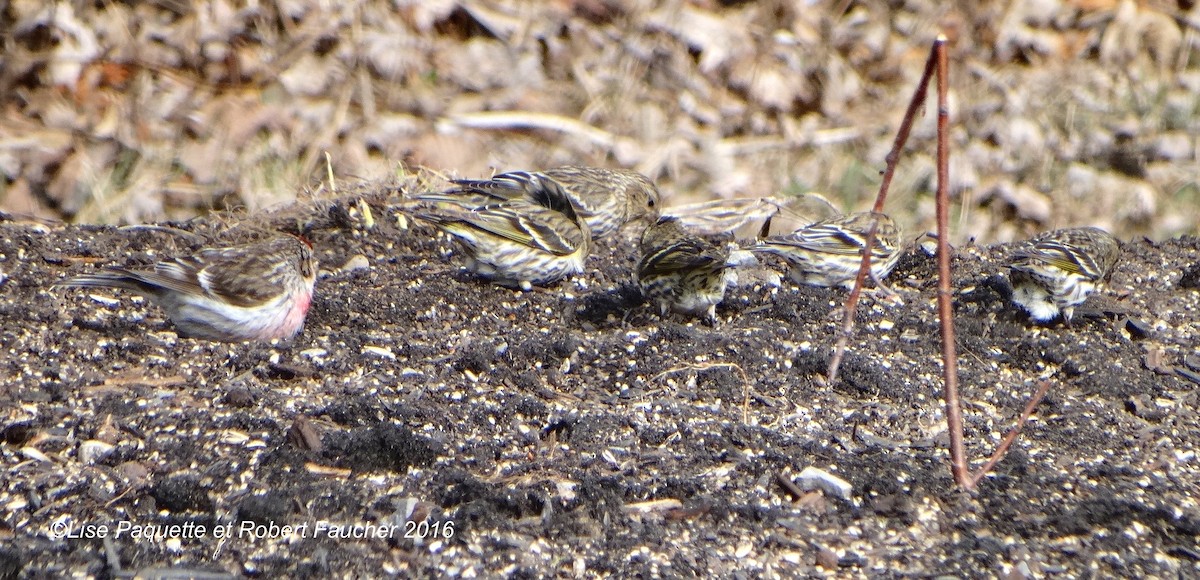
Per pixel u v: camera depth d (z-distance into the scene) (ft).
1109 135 71.41
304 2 65.10
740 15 72.38
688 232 45.55
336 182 50.06
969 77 73.31
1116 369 34.45
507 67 67.15
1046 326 38.24
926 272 44.24
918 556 24.85
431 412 29.48
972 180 68.13
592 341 34.76
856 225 42.47
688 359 33.73
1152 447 30.19
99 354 32.22
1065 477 28.14
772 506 26.40
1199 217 68.08
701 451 28.45
